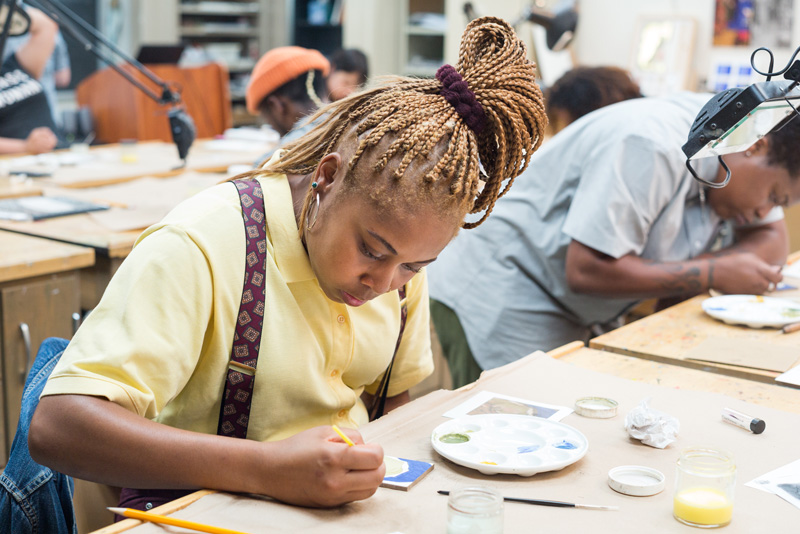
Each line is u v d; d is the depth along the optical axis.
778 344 1.72
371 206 1.02
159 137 5.29
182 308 1.10
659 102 2.06
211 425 1.21
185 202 1.20
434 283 2.34
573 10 3.86
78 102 5.30
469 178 1.03
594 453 1.14
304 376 1.21
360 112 1.10
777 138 1.94
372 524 0.95
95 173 3.55
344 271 1.07
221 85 5.48
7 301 2.18
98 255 2.42
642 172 1.96
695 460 0.99
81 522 1.43
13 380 2.22
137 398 1.06
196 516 0.96
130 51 6.55
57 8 2.66
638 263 2.00
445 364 2.66
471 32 1.12
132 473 1.02
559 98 2.45
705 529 0.94
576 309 2.20
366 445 0.99
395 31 6.18
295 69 3.03
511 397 1.34
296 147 1.22
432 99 1.06
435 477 1.07
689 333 1.80
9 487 1.13
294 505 0.99
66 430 1.02
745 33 4.50
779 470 1.09
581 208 2.01
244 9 6.88
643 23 4.82
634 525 0.95
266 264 1.18
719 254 2.13
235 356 1.17
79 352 1.07
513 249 2.21
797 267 2.41
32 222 2.69
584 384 1.40
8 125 4.27
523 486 1.04
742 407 1.31
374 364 1.33
